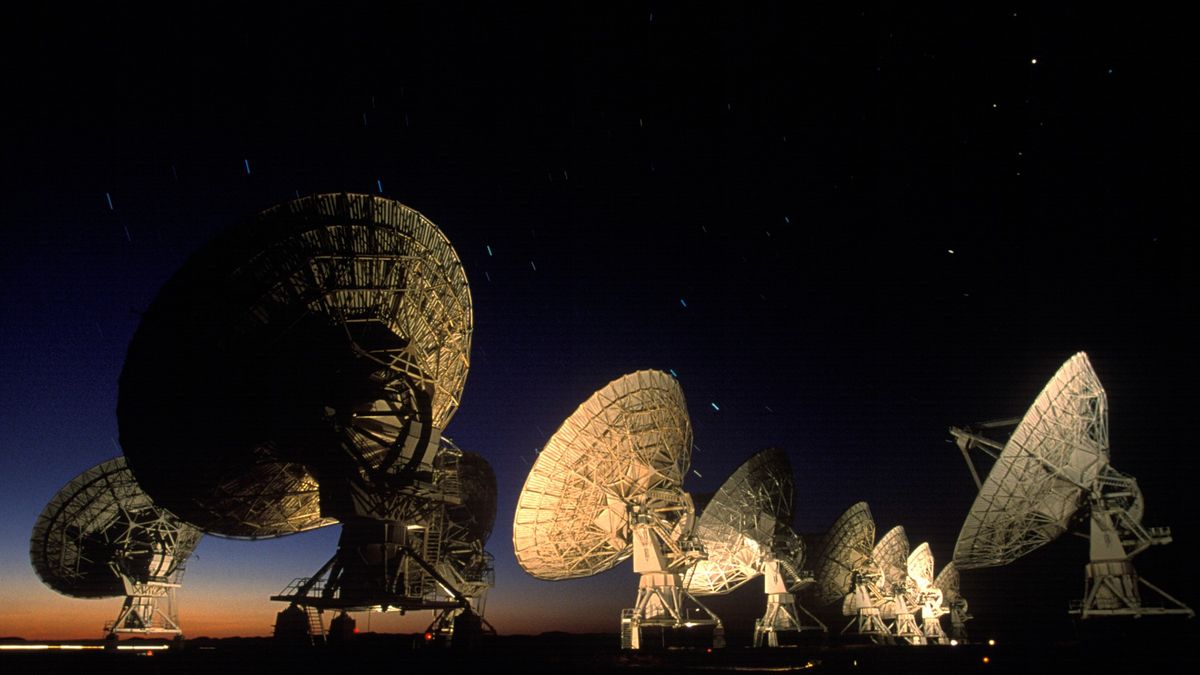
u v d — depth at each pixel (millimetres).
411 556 31031
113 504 46562
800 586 55281
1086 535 42781
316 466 30969
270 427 31297
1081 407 42500
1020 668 31406
